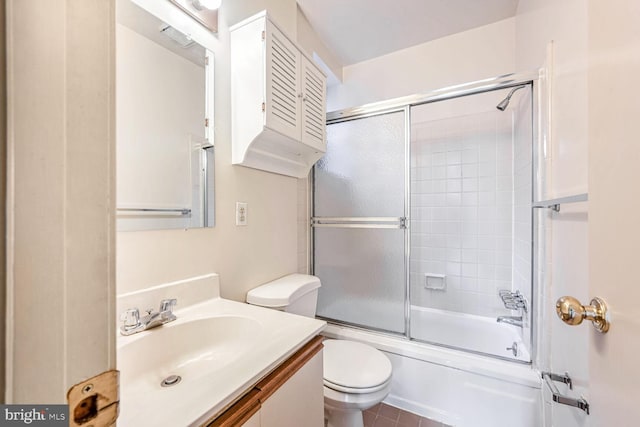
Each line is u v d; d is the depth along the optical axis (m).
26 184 0.24
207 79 1.14
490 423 1.38
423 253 2.23
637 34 0.41
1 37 0.23
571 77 1.04
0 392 0.23
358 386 1.14
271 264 1.53
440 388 1.50
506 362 1.43
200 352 0.91
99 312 0.28
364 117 1.90
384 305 1.85
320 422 0.89
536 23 1.44
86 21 0.28
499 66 1.93
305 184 1.98
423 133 2.22
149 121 0.93
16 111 0.23
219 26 1.19
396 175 1.82
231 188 1.25
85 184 0.27
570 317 0.55
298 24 1.79
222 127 1.20
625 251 0.44
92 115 0.28
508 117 1.96
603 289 0.50
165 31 0.99
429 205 2.22
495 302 2.01
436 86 2.12
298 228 1.86
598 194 0.52
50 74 0.25
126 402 0.53
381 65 2.32
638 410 0.40
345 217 1.96
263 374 0.65
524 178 1.67
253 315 0.96
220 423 0.56
